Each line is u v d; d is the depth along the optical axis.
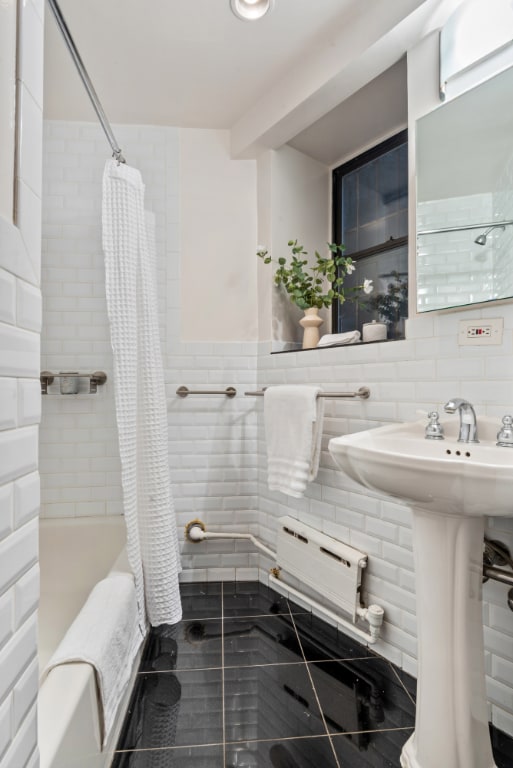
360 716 1.17
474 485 0.73
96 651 0.95
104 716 0.93
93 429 1.91
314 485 1.70
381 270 2.01
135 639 1.30
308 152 2.10
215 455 1.99
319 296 1.92
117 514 1.91
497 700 1.12
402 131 1.92
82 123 1.91
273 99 1.73
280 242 1.99
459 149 1.21
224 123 1.97
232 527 1.99
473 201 1.18
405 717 1.16
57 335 1.89
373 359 1.47
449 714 0.91
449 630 0.92
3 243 0.51
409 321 1.35
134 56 1.54
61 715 0.75
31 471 0.57
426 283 1.27
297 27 1.42
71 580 1.73
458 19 1.23
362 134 1.96
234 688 1.27
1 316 0.50
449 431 1.20
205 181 2.01
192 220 2.00
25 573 0.55
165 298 1.98
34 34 0.59
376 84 1.63
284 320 2.02
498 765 1.01
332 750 1.06
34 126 0.59
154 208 1.98
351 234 2.15
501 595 1.12
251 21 1.38
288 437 1.59
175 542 1.69
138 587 1.40
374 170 2.06
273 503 1.91
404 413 1.36
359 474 0.92
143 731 1.11
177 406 1.98
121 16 1.36
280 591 1.87
